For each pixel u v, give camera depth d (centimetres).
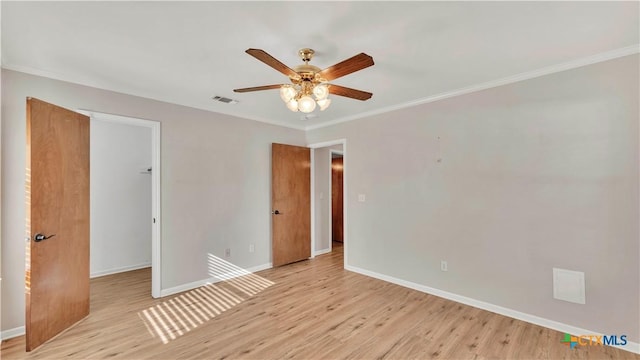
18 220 250
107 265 431
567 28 197
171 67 257
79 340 242
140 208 464
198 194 370
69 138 263
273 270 439
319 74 203
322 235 552
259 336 248
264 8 172
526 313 273
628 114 227
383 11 176
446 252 330
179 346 233
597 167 239
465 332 254
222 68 260
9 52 227
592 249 241
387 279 387
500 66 258
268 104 371
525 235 275
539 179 267
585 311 244
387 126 389
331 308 303
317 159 541
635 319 224
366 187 414
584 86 245
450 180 328
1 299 242
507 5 171
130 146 457
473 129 309
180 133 355
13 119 249
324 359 215
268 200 454
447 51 229
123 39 209
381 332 254
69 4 167
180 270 352
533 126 270
